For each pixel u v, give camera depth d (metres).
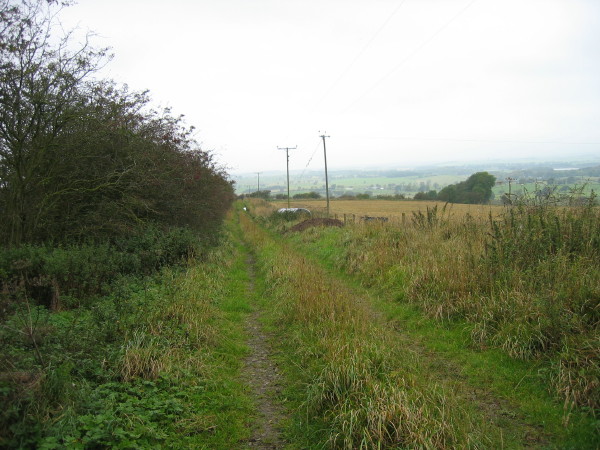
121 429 3.87
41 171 10.47
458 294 7.54
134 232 11.55
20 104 9.39
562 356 5.05
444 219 12.82
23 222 9.86
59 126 9.77
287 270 10.73
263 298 9.86
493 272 7.46
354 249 12.66
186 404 4.77
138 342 5.56
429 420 4.05
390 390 4.53
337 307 7.50
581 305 5.70
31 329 4.28
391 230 13.43
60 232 10.68
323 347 6.06
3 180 10.00
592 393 4.46
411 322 7.57
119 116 11.58
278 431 4.52
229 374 5.83
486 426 4.34
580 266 6.47
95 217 10.84
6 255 7.69
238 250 18.09
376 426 4.01
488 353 6.02
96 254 9.01
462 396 4.98
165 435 4.10
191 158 15.12
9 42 8.83
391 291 9.30
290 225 24.48
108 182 11.03
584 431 4.11
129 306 6.67
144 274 9.94
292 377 5.65
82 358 5.03
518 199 8.88
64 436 3.58
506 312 6.39
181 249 12.11
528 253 7.46
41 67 9.53
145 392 4.80
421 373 5.43
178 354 5.78
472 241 9.37
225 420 4.62
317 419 4.51
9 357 4.02
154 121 13.37
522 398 4.91
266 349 6.88
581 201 8.27
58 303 7.16
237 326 7.91
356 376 4.77
